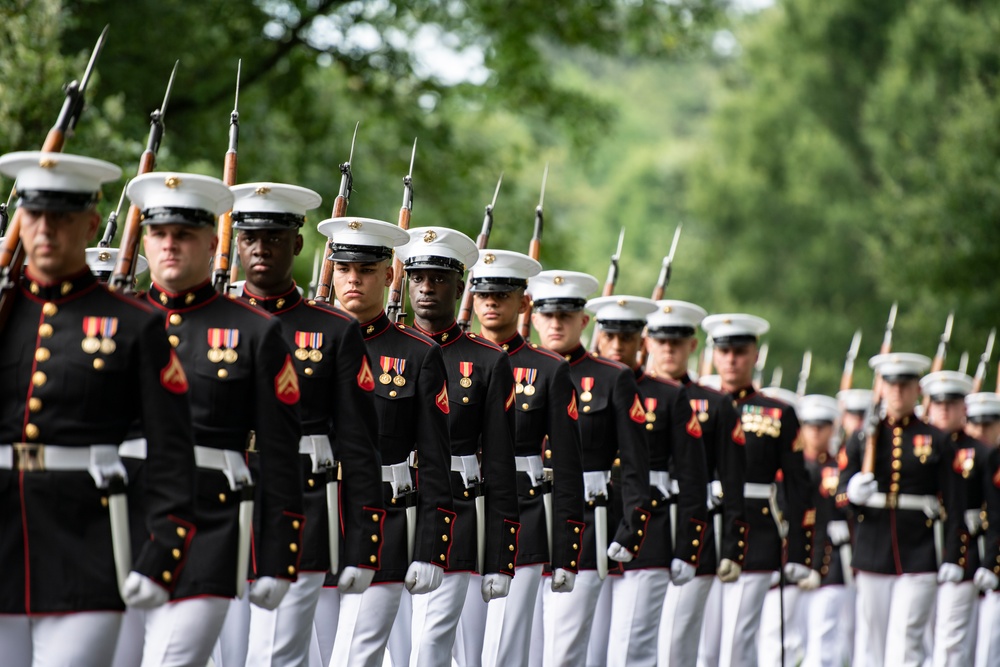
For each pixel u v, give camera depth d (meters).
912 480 31.19
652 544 24.17
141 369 13.74
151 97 44.59
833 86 87.88
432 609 19.53
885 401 32.38
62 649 13.29
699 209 90.38
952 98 69.38
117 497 13.64
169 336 15.48
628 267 97.31
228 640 17.55
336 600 18.77
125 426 13.94
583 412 23.23
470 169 54.59
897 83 76.56
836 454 36.50
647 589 24.02
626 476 22.89
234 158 17.75
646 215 118.12
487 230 23.17
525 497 21.58
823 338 80.50
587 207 135.00
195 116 47.19
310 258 45.88
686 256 92.44
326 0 50.38
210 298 15.72
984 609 33.72
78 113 13.95
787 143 88.25
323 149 52.44
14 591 13.30
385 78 53.91
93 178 13.55
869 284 82.88
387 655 22.38
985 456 32.44
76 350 13.59
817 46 87.94
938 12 76.88
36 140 31.67
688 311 26.61
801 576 28.89
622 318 24.98
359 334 17.56
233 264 21.66
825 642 34.81
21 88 31.28
